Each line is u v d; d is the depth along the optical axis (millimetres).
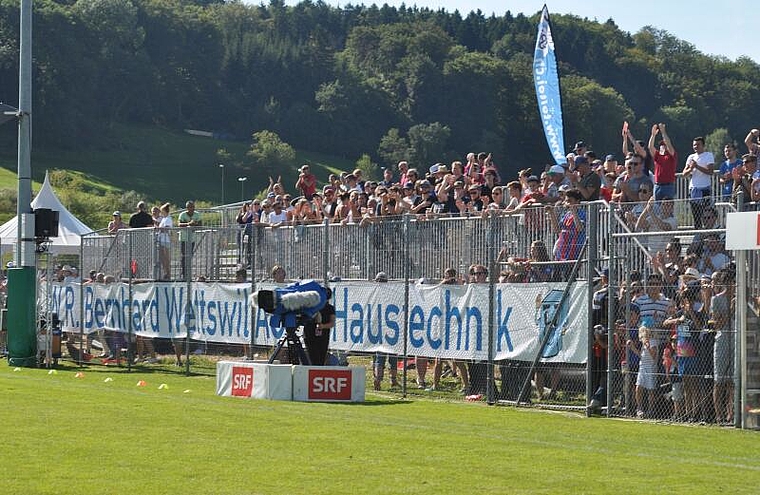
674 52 182375
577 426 20641
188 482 14242
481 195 31219
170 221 40156
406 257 26500
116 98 194250
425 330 26203
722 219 23375
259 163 175500
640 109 150500
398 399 25703
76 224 53156
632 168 28125
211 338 31625
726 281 20891
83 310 37469
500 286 24406
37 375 32062
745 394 20375
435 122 148250
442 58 183500
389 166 151250
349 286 28078
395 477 14695
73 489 13688
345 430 19469
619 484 14289
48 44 178750
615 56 162125
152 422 20297
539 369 23875
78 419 20641
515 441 18375
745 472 15359
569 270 23297
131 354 34750
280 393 24922
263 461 15945
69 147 176625
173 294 33125
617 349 22781
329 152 181250
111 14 194375
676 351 21406
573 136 126062
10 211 109125
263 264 30547
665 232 21312
